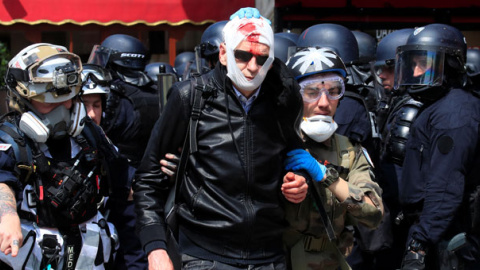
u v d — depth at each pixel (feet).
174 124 9.02
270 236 9.01
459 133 10.97
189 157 9.07
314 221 9.88
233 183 8.79
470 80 11.59
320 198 9.56
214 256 8.86
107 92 13.14
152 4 36.19
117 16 35.99
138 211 9.26
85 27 37.19
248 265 8.82
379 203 9.75
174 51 38.34
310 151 10.06
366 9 27.07
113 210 11.47
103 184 10.53
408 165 11.94
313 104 9.92
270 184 8.98
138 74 16.71
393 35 16.63
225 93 8.87
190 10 36.50
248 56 8.63
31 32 36.83
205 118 8.91
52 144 9.66
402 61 11.89
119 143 16.03
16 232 8.64
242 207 8.77
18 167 9.27
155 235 9.04
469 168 11.12
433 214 10.98
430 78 11.57
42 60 9.29
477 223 11.02
